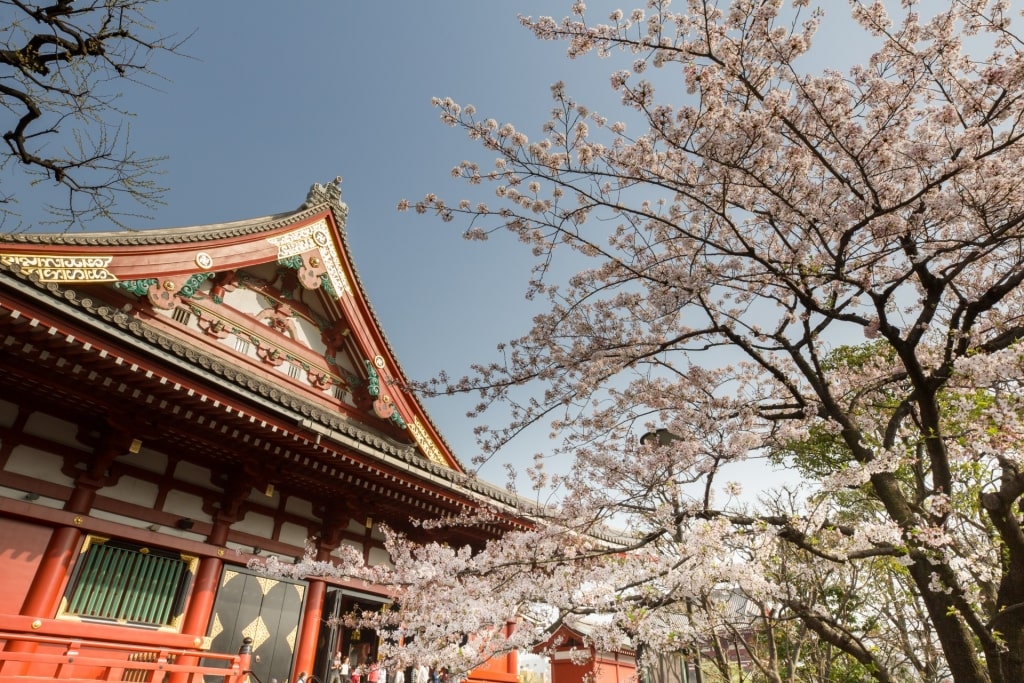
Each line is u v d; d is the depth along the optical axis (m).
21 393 9.10
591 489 7.31
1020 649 6.25
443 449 17.02
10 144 7.79
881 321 6.79
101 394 9.24
